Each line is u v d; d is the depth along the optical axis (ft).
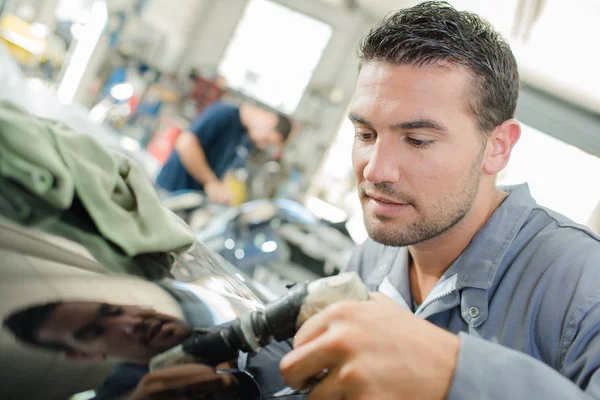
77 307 1.53
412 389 1.59
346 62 15.65
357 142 2.73
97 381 1.50
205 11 16.26
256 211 7.50
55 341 1.46
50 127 2.04
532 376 1.68
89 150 2.10
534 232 2.97
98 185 1.96
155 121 12.74
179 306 1.81
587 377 2.18
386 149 2.50
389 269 3.59
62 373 1.45
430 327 1.76
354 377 1.56
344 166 15.60
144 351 1.62
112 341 1.56
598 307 2.36
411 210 2.58
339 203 15.37
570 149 14.52
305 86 15.72
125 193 2.13
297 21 15.61
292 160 15.24
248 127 9.70
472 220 2.96
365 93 2.55
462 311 2.89
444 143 2.48
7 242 1.54
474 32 2.55
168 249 2.08
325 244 7.55
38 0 10.16
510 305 2.77
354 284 1.77
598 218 13.91
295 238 7.39
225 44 15.80
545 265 2.75
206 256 2.41
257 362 1.96
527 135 14.73
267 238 7.16
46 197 1.81
